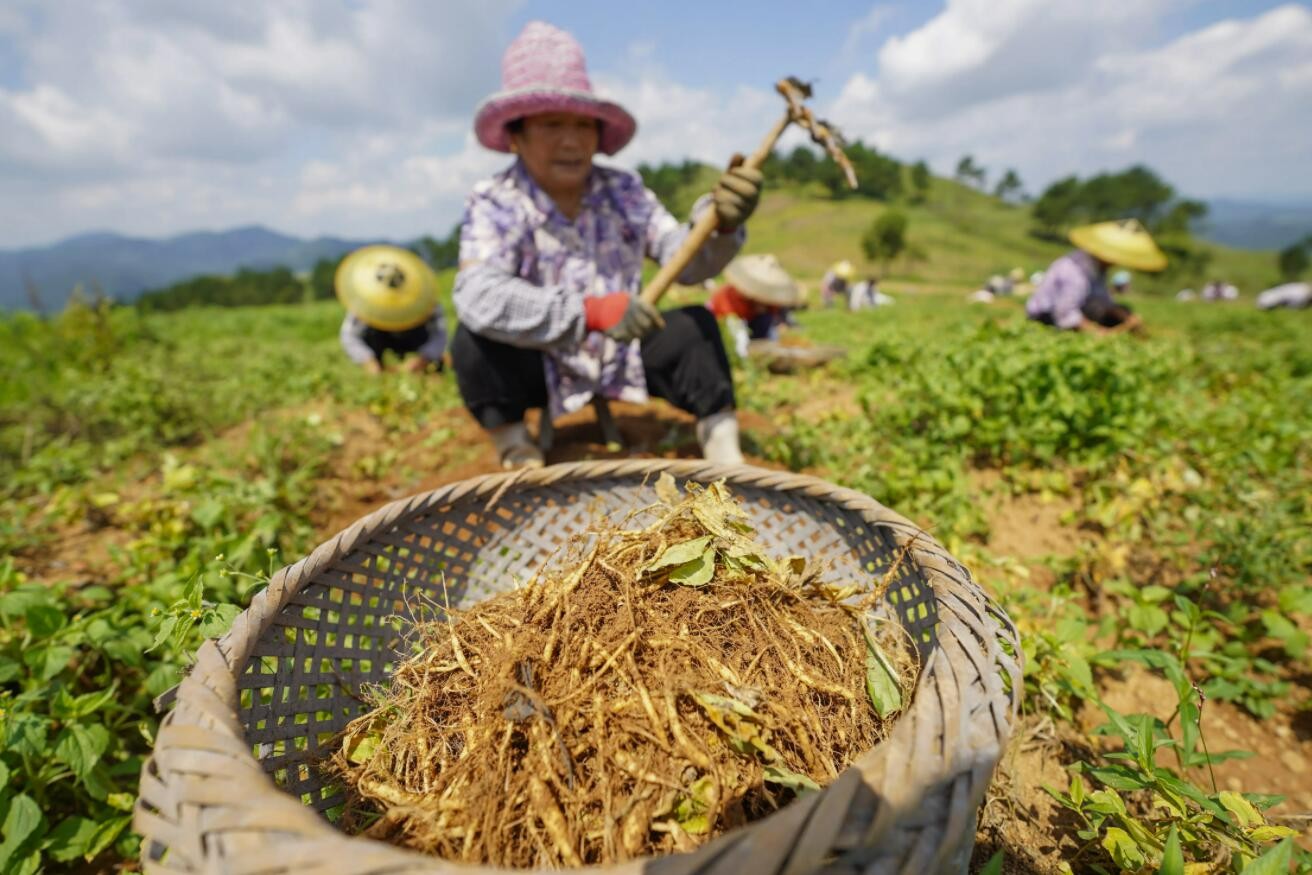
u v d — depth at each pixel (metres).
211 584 2.33
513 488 1.97
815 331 10.69
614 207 3.15
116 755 1.94
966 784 0.94
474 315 2.77
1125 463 3.42
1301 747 2.14
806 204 110.12
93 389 5.76
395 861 0.80
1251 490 3.06
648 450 3.53
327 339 14.54
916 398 4.33
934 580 1.39
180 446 5.00
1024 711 2.02
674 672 1.40
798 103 2.54
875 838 0.85
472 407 3.12
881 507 1.70
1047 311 7.08
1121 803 1.50
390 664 1.70
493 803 1.26
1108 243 6.69
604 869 0.81
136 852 1.71
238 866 0.82
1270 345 8.74
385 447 4.51
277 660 1.43
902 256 79.12
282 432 4.24
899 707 1.41
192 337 13.95
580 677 1.43
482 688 1.47
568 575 1.66
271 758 1.38
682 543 1.63
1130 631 2.45
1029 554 3.01
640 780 1.26
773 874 0.77
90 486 4.00
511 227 2.90
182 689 1.13
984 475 3.68
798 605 1.59
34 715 1.72
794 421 4.38
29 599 2.14
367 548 1.71
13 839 1.54
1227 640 2.53
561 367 3.07
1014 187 146.00
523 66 2.75
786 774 1.25
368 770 1.43
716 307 7.01
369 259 6.08
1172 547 2.91
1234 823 1.44
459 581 1.94
